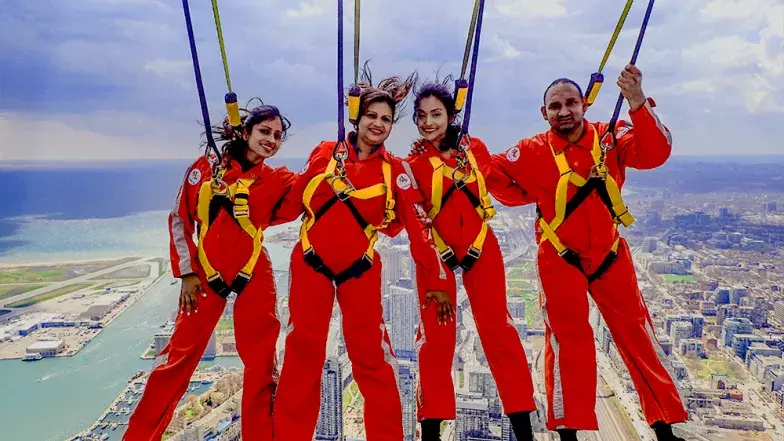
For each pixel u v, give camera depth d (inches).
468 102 118.3
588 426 119.4
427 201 123.0
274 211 124.3
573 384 120.9
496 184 125.3
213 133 122.0
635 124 111.7
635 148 115.7
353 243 114.5
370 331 116.4
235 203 117.3
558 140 119.7
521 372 118.4
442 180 120.4
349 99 116.2
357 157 119.0
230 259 118.3
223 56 111.7
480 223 120.6
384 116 115.3
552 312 122.2
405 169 119.2
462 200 120.0
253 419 120.0
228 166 120.7
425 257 114.7
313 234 115.2
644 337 121.1
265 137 118.3
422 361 121.0
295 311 115.3
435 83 122.0
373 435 117.4
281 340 148.3
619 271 120.6
